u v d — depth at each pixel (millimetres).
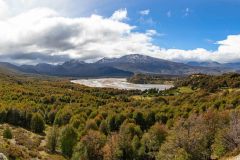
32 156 75125
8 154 62594
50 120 173750
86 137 99375
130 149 98688
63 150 105875
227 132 65875
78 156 96000
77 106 197625
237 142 63312
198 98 191875
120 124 145500
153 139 101375
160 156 71562
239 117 81688
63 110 168625
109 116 147750
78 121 143750
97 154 97062
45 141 119938
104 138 105500
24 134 126062
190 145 66562
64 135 106812
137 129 121875
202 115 96625
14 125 151125
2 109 154500
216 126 84500
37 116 141750
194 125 82312
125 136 102250
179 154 64375
